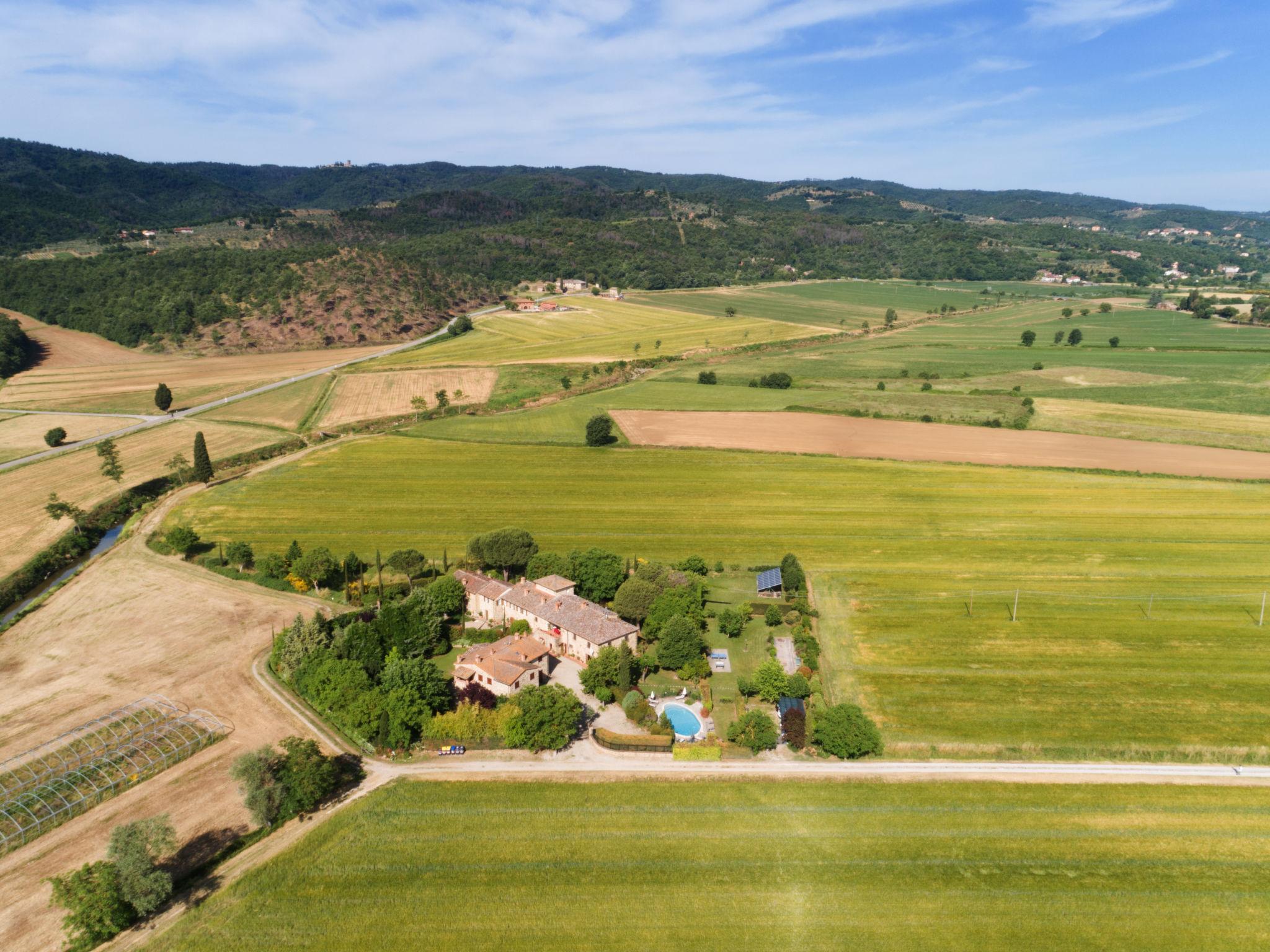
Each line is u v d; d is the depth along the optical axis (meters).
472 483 163.75
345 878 63.78
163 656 99.69
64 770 76.25
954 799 72.94
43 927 59.34
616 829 69.25
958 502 149.75
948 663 96.31
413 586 117.62
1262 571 118.75
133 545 136.38
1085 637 101.50
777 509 147.75
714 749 79.88
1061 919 59.66
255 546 134.00
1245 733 82.00
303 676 90.69
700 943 57.88
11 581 122.75
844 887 62.84
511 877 63.84
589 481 164.12
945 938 58.22
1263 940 57.56
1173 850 66.31
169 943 58.06
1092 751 79.62
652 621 101.19
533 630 105.94
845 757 79.12
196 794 74.31
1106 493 152.88
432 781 76.12
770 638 104.25
